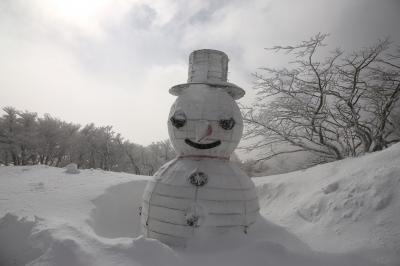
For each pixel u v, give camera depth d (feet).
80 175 28.04
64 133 88.48
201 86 15.39
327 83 31.58
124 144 94.99
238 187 14.10
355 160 19.85
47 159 86.89
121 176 27.96
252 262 11.07
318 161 36.04
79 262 10.23
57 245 11.02
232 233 13.15
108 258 10.59
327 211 15.55
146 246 10.96
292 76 30.96
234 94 16.74
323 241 13.44
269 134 33.14
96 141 92.94
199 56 16.08
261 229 14.69
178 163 14.92
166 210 13.47
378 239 12.07
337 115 31.81
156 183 14.56
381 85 31.35
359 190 15.28
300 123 32.35
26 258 11.99
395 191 13.82
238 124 15.17
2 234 13.76
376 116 31.83
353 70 31.50
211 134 14.32
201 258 11.44
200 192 13.21
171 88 16.40
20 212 16.88
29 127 79.30
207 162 14.49
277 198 21.50
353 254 11.48
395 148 17.35
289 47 29.04
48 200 19.57
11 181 25.31
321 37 27.81
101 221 19.31
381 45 28.84
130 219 22.41
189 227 12.85
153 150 94.99
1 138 75.51
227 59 16.69
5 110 76.69
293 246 13.08
